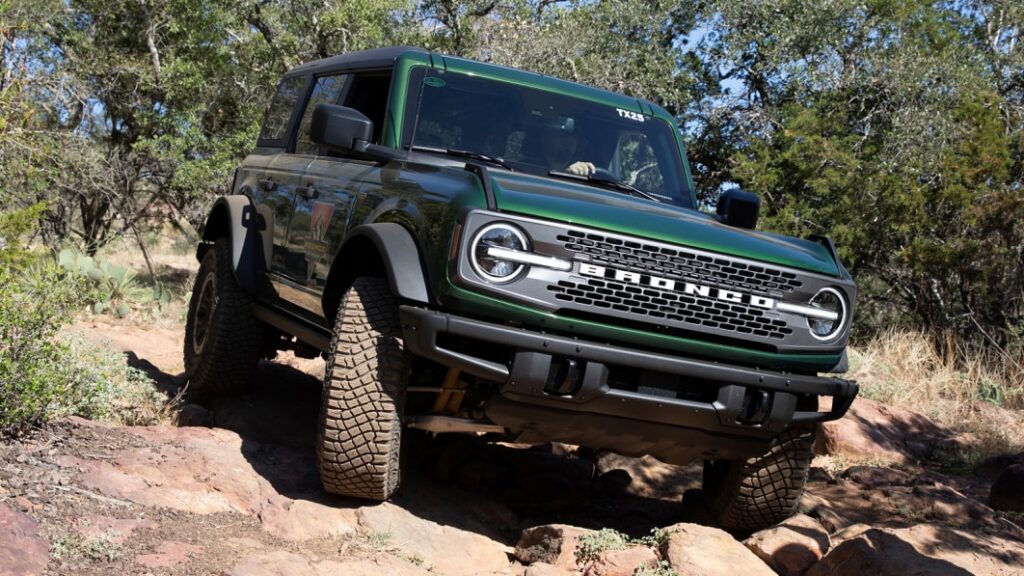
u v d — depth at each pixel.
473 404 4.78
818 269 4.57
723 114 20.48
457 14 19.55
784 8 19.86
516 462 5.91
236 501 4.55
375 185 5.07
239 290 6.52
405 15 19.88
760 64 20.06
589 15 20.61
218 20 17.62
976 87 17.91
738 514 5.07
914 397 9.14
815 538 4.78
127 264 20.56
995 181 13.83
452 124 5.29
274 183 6.39
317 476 5.05
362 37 17.81
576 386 4.22
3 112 11.62
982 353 10.94
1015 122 16.72
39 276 5.27
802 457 4.90
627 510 5.61
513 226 4.15
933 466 7.13
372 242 4.76
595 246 4.20
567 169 5.33
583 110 5.66
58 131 15.77
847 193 16.38
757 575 4.18
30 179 13.10
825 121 17.92
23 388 4.56
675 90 19.92
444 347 4.35
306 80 6.75
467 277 4.10
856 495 5.92
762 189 17.41
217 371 6.49
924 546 4.78
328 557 4.08
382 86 5.62
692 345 4.34
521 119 5.43
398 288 4.29
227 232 7.15
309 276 5.55
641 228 4.28
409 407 5.01
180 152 17.14
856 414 7.55
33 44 16.59
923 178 16.03
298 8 18.09
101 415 5.53
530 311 4.14
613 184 5.36
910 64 18.44
